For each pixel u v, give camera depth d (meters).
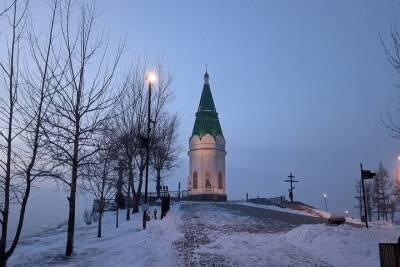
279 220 34.31
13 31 10.89
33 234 26.42
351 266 15.45
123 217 36.09
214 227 28.00
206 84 75.88
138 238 20.20
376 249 17.53
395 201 63.84
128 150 30.44
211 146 70.19
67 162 15.59
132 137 30.38
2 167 10.59
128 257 15.52
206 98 73.94
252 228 28.31
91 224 32.16
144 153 38.66
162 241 19.91
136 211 39.97
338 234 19.83
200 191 68.56
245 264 15.27
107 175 31.41
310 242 19.67
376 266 15.27
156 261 14.92
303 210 50.94
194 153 70.75
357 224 33.44
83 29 15.04
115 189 32.56
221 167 70.69
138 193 40.25
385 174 64.88
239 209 43.88
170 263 14.93
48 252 17.45
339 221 24.92
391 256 11.64
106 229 26.86
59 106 14.76
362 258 16.64
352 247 17.95
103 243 19.50
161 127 49.44
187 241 20.58
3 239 10.41
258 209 45.59
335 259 16.66
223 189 70.06
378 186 64.31
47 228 31.97
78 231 26.81
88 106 15.28
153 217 35.16
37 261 15.62
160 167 48.06
